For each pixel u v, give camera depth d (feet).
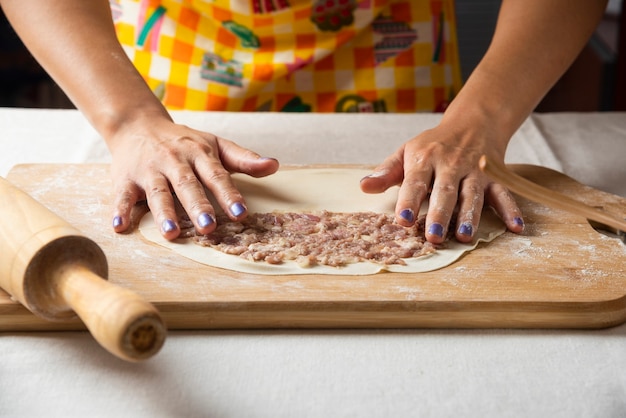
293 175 3.45
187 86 4.57
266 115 4.38
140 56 4.57
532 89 3.59
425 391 2.19
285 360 2.32
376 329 2.51
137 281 2.56
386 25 4.62
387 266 2.68
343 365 2.30
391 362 2.32
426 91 4.75
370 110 4.75
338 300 2.46
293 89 4.67
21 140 4.01
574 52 3.73
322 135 4.14
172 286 2.54
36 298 2.22
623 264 2.75
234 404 2.13
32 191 3.25
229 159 3.23
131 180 3.10
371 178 3.10
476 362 2.33
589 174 3.81
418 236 2.91
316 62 4.62
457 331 2.51
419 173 3.07
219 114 4.37
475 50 9.53
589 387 2.23
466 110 3.44
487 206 3.20
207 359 2.32
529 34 3.67
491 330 2.52
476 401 2.16
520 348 2.41
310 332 2.48
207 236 2.86
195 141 3.21
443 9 4.71
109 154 3.85
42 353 2.34
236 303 2.44
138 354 1.92
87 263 2.25
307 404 2.13
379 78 4.70
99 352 2.35
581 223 3.08
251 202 3.18
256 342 2.41
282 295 2.48
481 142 3.29
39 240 2.20
